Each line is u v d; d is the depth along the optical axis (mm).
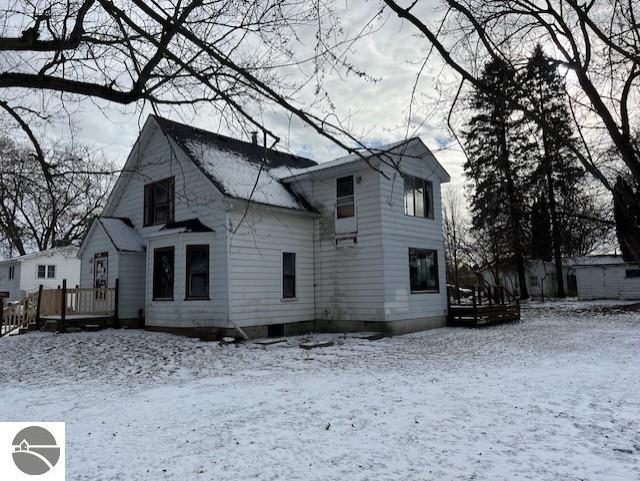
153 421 5664
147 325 14633
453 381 7676
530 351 10867
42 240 27953
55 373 8922
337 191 15734
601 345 11680
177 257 13773
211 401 6598
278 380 8039
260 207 14312
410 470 4109
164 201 15625
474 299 16625
